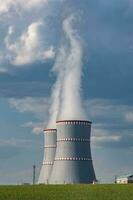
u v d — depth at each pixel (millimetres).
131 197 63625
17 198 62344
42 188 75625
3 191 70188
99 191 70500
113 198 62688
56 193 67938
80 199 62125
